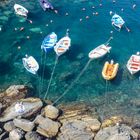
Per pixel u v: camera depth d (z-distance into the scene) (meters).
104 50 47.44
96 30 52.69
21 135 35.03
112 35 51.84
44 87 42.25
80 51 48.19
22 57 46.56
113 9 57.44
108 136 35.12
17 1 57.09
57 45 47.62
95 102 40.69
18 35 50.62
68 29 52.47
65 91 41.91
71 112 38.78
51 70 44.66
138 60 46.16
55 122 36.72
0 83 42.38
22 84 42.41
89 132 36.06
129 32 52.53
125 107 40.28
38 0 57.31
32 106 38.41
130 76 44.38
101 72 44.69
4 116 37.41
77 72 44.66
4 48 48.16
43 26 52.69
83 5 57.84
